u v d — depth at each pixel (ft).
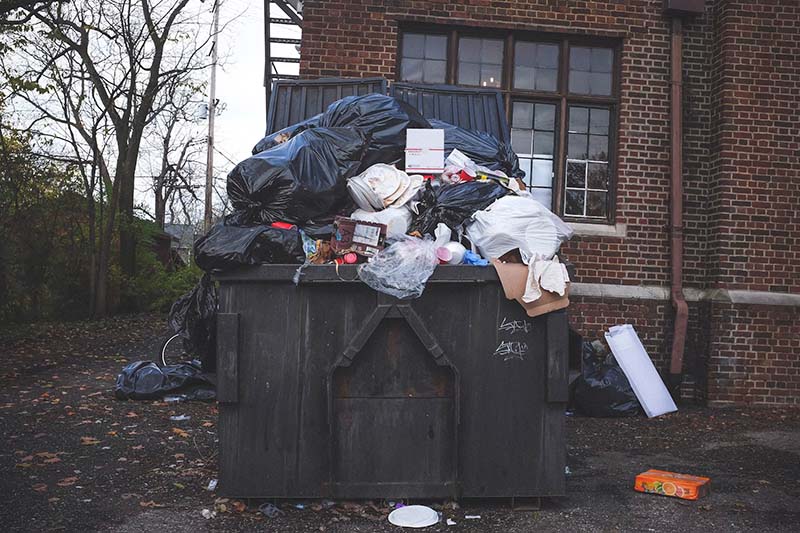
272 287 13.56
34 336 48.39
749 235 26.40
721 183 26.50
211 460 17.67
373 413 13.60
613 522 13.67
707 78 27.58
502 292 13.74
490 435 13.70
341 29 26.14
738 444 20.29
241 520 13.34
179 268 96.63
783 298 26.23
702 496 15.25
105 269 68.95
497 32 27.14
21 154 59.57
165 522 13.26
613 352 24.95
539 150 27.50
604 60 27.71
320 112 23.34
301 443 13.52
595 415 24.03
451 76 26.89
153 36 74.64
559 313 13.73
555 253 14.61
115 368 34.35
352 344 13.37
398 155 16.21
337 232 13.74
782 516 14.24
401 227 14.46
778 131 26.66
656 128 27.17
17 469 16.70
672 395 26.22
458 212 14.84
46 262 63.41
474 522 13.39
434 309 13.65
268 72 36.52
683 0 26.68
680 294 26.40
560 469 13.74
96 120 68.18
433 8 26.45
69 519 13.39
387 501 14.03
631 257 26.84
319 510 13.73
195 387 25.73
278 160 14.40
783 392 26.04
